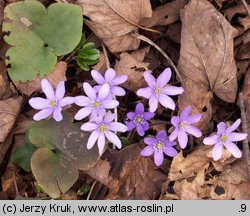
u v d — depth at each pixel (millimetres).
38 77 313
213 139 303
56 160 299
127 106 336
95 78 299
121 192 318
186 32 324
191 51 325
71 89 335
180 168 317
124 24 327
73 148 300
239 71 342
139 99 335
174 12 339
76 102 290
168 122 331
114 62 337
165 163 325
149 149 306
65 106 311
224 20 325
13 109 311
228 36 323
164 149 307
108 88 289
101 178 306
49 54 313
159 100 301
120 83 300
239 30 341
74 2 324
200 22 325
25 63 312
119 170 314
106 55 330
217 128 325
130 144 323
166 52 344
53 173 294
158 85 302
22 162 311
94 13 322
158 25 340
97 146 299
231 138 305
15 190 318
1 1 321
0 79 318
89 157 298
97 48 336
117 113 333
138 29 338
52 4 312
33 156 291
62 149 299
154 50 343
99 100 290
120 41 329
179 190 318
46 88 292
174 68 329
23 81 311
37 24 314
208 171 324
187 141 318
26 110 323
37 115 290
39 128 299
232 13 342
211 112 329
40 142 298
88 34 336
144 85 327
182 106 323
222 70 326
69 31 311
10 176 318
